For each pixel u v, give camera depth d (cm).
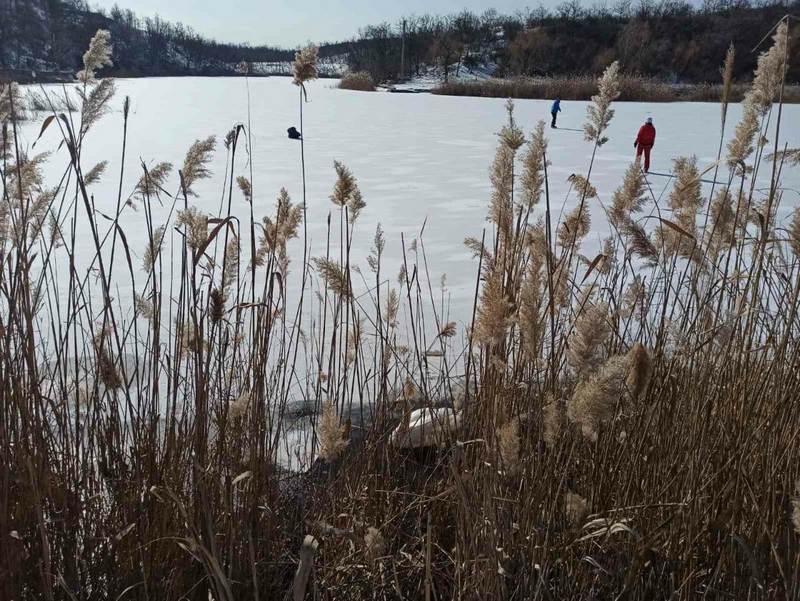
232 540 227
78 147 239
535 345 205
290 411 380
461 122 2802
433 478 283
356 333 329
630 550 230
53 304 586
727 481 240
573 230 296
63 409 252
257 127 2520
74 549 230
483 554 216
